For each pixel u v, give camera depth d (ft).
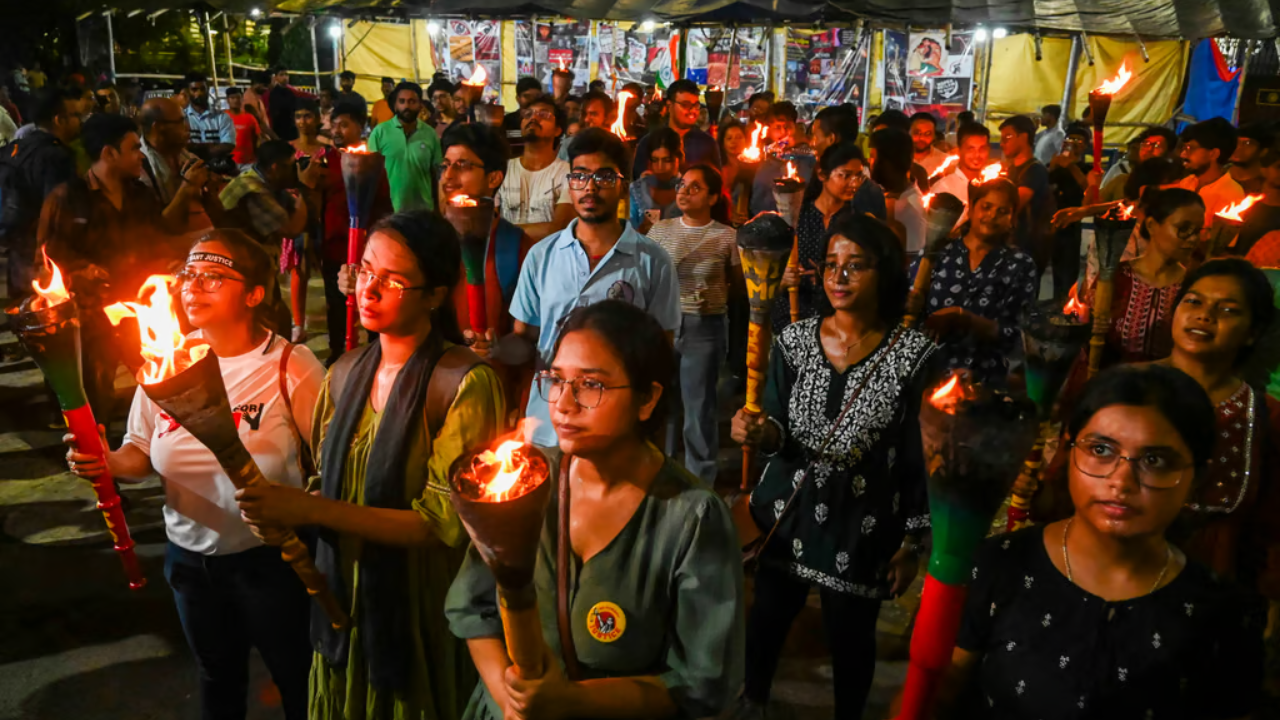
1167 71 57.36
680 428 16.53
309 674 8.56
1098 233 9.25
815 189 15.88
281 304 19.25
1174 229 10.87
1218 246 13.38
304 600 8.29
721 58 55.57
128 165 15.89
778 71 55.31
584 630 5.35
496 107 26.58
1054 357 6.59
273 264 8.18
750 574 9.52
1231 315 8.16
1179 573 5.38
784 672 11.76
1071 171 26.09
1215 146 18.24
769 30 53.31
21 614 12.76
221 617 8.20
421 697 7.29
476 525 3.63
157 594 13.32
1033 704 5.52
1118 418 5.12
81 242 15.35
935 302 13.62
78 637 12.32
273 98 45.85
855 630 9.08
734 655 5.25
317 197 20.16
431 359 7.12
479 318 9.91
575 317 5.19
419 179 23.24
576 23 57.47
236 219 17.67
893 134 16.03
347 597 7.20
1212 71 55.62
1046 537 5.69
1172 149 23.22
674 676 5.29
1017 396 4.10
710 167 14.62
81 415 7.31
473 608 5.70
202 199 17.51
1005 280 13.20
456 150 13.11
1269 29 40.91
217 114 39.47
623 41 56.85
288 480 7.96
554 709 4.73
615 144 11.59
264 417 7.84
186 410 5.36
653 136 17.44
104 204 15.61
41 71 46.70
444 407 7.00
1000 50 59.77
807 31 54.34
